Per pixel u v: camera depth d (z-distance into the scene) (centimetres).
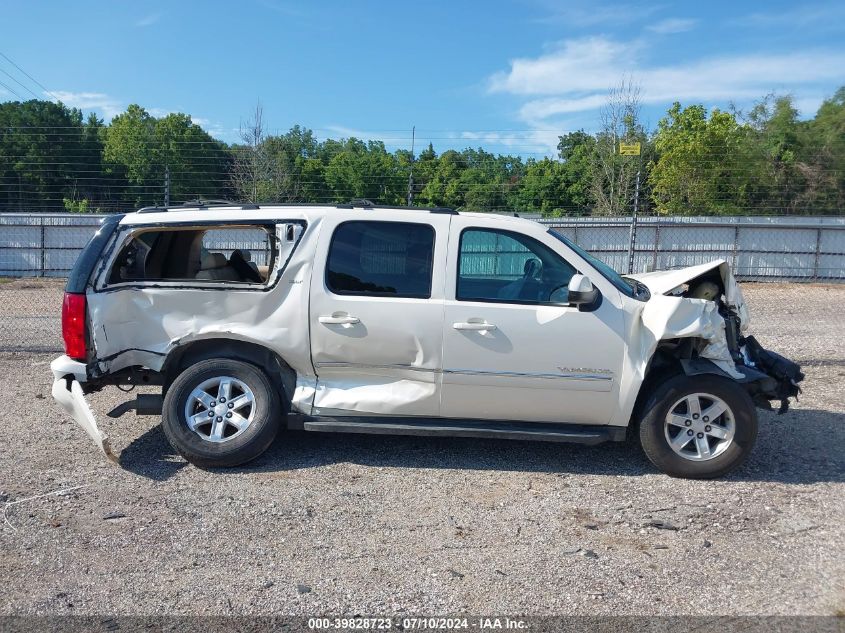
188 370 514
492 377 503
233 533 421
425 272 511
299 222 515
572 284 479
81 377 503
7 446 562
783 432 618
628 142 2944
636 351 502
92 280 507
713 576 376
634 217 1922
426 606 347
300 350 514
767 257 2253
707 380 497
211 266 598
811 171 2789
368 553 399
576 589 363
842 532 427
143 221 521
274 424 516
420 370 508
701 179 2792
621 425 511
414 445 572
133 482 494
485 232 516
